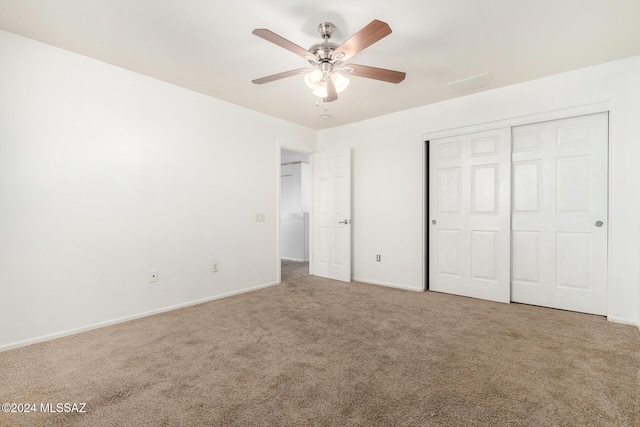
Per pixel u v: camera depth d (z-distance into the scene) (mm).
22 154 2309
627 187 2688
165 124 3137
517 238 3340
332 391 1710
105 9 1980
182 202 3273
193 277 3361
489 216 3461
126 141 2859
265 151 4172
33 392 1701
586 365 1976
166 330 2613
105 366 1993
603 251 2875
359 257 4512
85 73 2613
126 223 2855
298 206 7305
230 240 3734
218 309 3182
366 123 4418
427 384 1774
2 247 2227
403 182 4055
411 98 3611
